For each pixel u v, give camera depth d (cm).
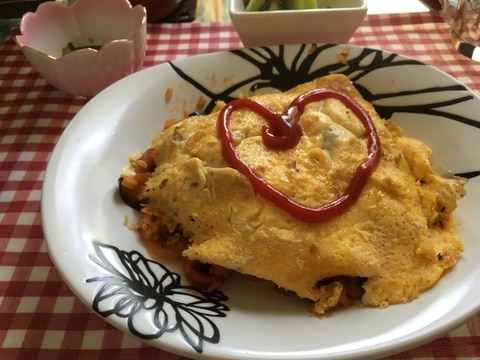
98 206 21
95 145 23
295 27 29
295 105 24
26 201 26
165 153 23
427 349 19
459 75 31
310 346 16
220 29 36
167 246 21
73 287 17
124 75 30
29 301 21
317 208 19
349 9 28
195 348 15
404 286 19
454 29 34
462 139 24
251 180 20
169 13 38
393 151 22
